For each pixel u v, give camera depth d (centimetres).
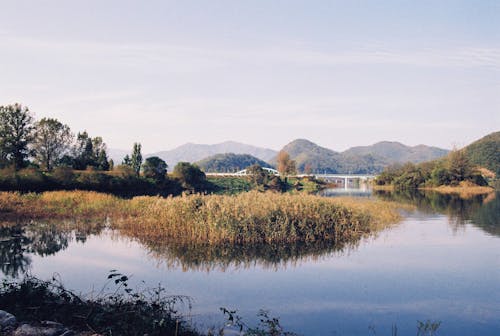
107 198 4034
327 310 1226
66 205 3691
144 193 7369
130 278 1535
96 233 2512
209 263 1784
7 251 2009
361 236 2478
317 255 1956
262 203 2559
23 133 6944
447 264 1802
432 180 11088
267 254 1962
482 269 1717
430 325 1109
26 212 3328
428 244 2277
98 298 1194
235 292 1383
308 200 2711
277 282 1507
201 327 1047
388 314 1199
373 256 1950
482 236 2575
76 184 6000
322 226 2397
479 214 3978
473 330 1088
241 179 12219
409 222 3312
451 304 1292
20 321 848
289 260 1853
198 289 1412
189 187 9069
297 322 1127
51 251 2011
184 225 2419
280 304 1273
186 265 1748
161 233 2375
